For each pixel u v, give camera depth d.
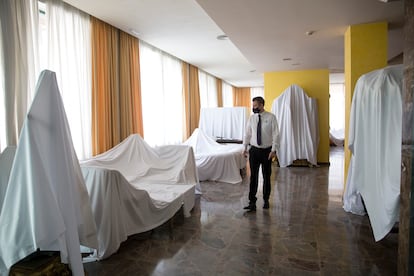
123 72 4.33
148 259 2.29
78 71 3.51
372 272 2.04
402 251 1.64
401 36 3.93
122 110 4.35
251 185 3.43
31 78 2.80
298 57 5.25
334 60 5.52
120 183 2.37
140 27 4.07
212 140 5.82
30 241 1.38
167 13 3.52
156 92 5.36
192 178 3.85
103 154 3.43
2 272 1.43
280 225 2.95
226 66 7.23
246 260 2.25
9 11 2.56
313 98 6.35
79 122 3.52
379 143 2.27
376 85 2.42
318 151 6.69
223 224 3.01
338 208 3.45
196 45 5.11
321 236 2.66
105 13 3.52
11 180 1.39
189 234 2.77
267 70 6.69
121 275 2.06
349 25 3.46
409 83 1.54
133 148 3.74
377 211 2.31
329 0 2.73
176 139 6.20
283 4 2.82
